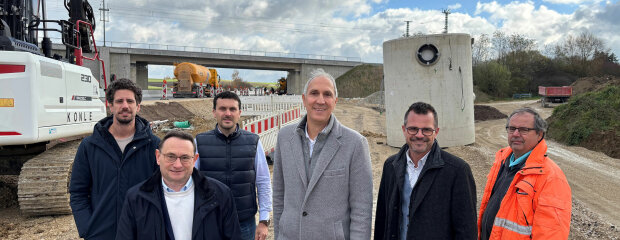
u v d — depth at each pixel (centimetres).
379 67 6075
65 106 576
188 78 3109
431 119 240
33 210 528
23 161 586
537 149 253
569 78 5462
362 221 232
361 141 240
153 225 234
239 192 323
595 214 571
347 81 5797
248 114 2108
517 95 4909
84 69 645
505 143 1429
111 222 281
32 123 493
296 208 240
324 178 232
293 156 246
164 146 231
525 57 5712
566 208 231
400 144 1159
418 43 1095
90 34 730
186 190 243
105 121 305
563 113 1616
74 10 686
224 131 332
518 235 243
